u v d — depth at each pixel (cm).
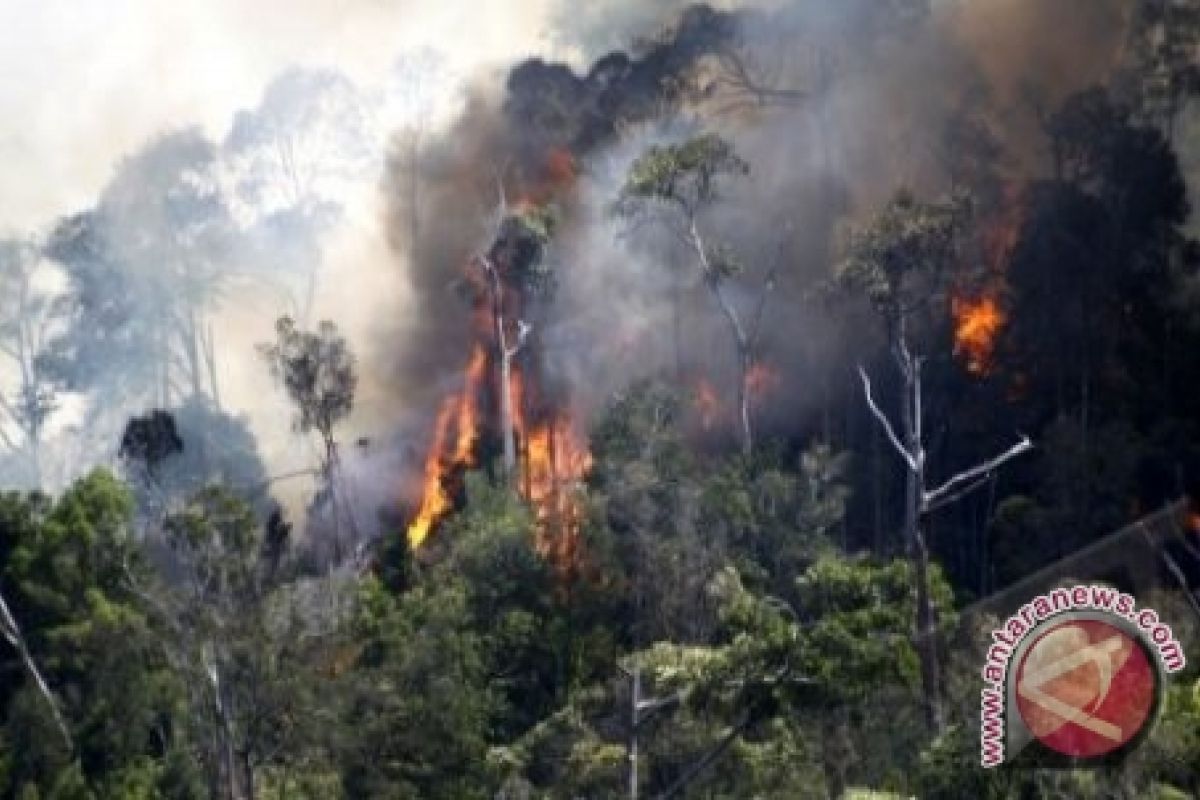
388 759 10444
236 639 10119
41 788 10100
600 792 9556
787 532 12738
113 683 10519
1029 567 12900
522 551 12719
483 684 11569
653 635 12212
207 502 10756
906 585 9919
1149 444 13862
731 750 9300
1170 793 5991
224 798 9906
